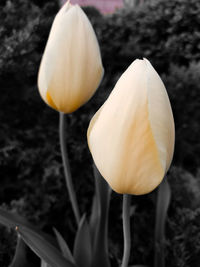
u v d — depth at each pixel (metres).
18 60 0.57
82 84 0.40
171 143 0.32
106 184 0.45
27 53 0.58
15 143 0.60
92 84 0.41
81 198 0.59
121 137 0.32
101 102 0.60
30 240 0.37
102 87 0.61
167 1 0.73
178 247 0.49
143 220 0.56
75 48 0.39
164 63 0.75
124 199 0.34
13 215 0.44
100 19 0.75
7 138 0.61
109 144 0.32
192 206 0.55
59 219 0.59
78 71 0.39
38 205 0.57
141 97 0.31
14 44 0.55
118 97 0.32
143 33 0.74
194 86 0.68
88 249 0.45
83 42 0.39
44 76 0.40
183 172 0.64
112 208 0.58
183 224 0.51
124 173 0.33
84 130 0.58
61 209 0.59
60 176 0.57
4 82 0.60
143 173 0.32
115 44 0.72
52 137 0.61
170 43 0.72
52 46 0.39
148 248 0.53
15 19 0.62
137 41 0.75
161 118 0.32
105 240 0.45
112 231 0.57
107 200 0.45
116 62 0.73
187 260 0.50
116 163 0.32
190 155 0.76
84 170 0.58
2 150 0.58
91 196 0.60
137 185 0.33
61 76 0.39
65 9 0.40
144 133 0.32
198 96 0.69
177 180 0.59
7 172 0.60
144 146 0.32
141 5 0.80
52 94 0.40
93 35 0.40
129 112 0.32
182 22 0.72
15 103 0.62
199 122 0.73
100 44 0.70
